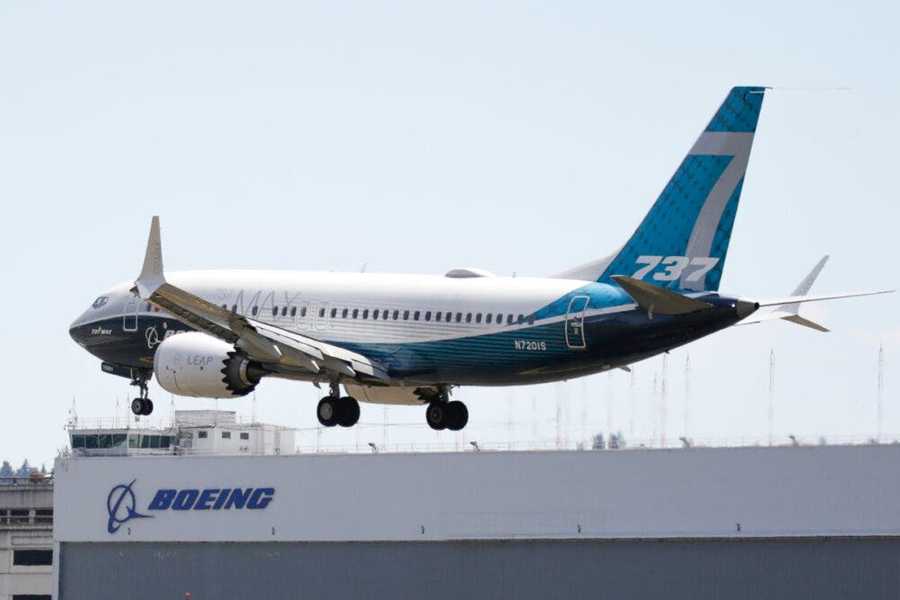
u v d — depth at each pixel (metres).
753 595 178.50
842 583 176.00
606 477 184.75
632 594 182.75
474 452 190.62
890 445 176.00
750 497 179.38
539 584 186.50
